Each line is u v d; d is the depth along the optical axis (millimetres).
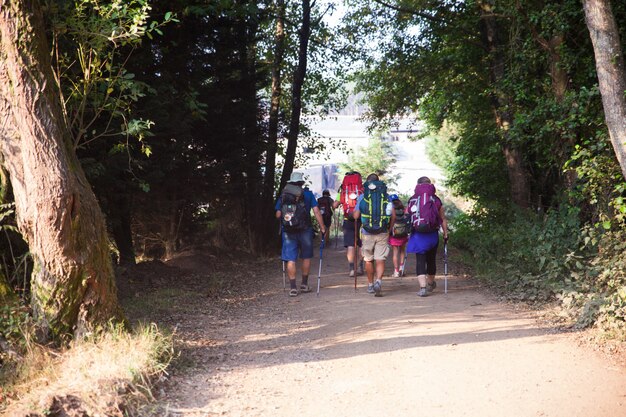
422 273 10750
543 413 5176
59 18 7719
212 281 12859
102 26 7605
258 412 5281
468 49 20234
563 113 10977
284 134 20484
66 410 4855
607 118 8094
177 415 5148
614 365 6434
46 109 5898
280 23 21156
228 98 15828
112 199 12688
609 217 9289
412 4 21203
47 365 5695
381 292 11305
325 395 5727
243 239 18234
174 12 12148
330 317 9297
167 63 13094
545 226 10922
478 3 16172
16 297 6547
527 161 17594
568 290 9086
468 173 22625
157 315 9430
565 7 10945
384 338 7793
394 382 6051
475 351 7047
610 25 8039
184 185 15688
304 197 11641
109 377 5312
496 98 17906
